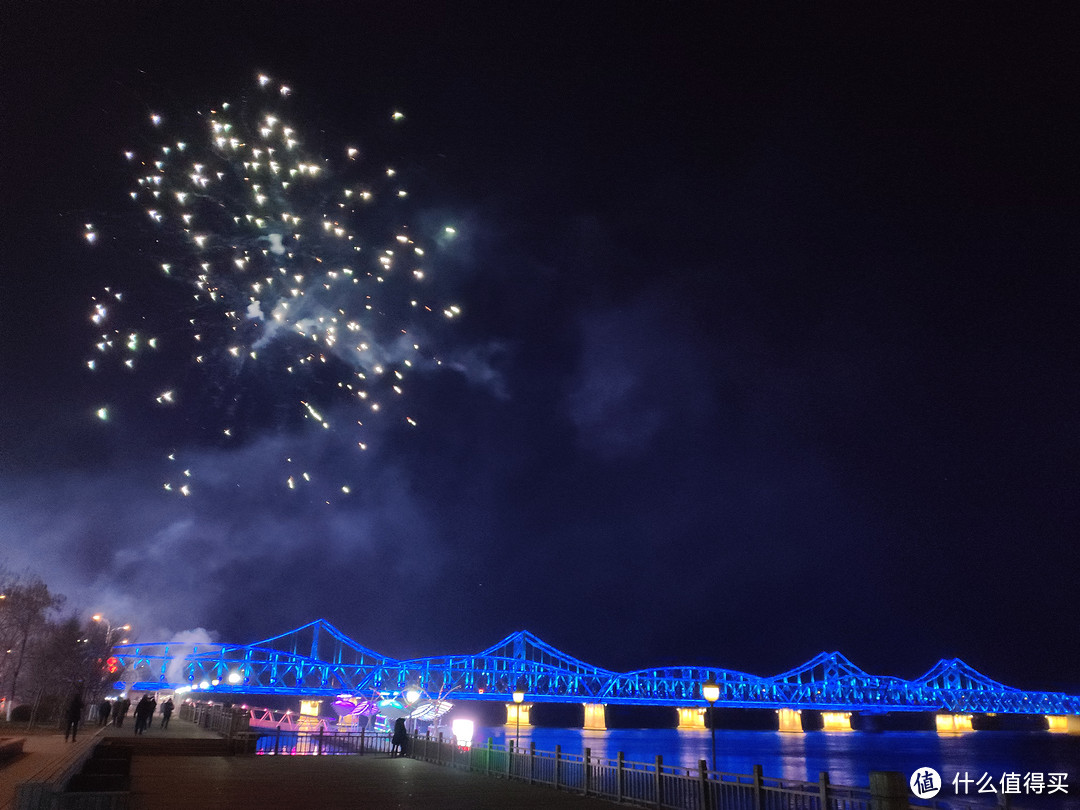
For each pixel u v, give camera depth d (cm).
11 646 4903
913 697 18162
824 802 1332
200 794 1898
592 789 2008
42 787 1088
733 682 16925
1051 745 16650
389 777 2377
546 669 15762
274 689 11231
